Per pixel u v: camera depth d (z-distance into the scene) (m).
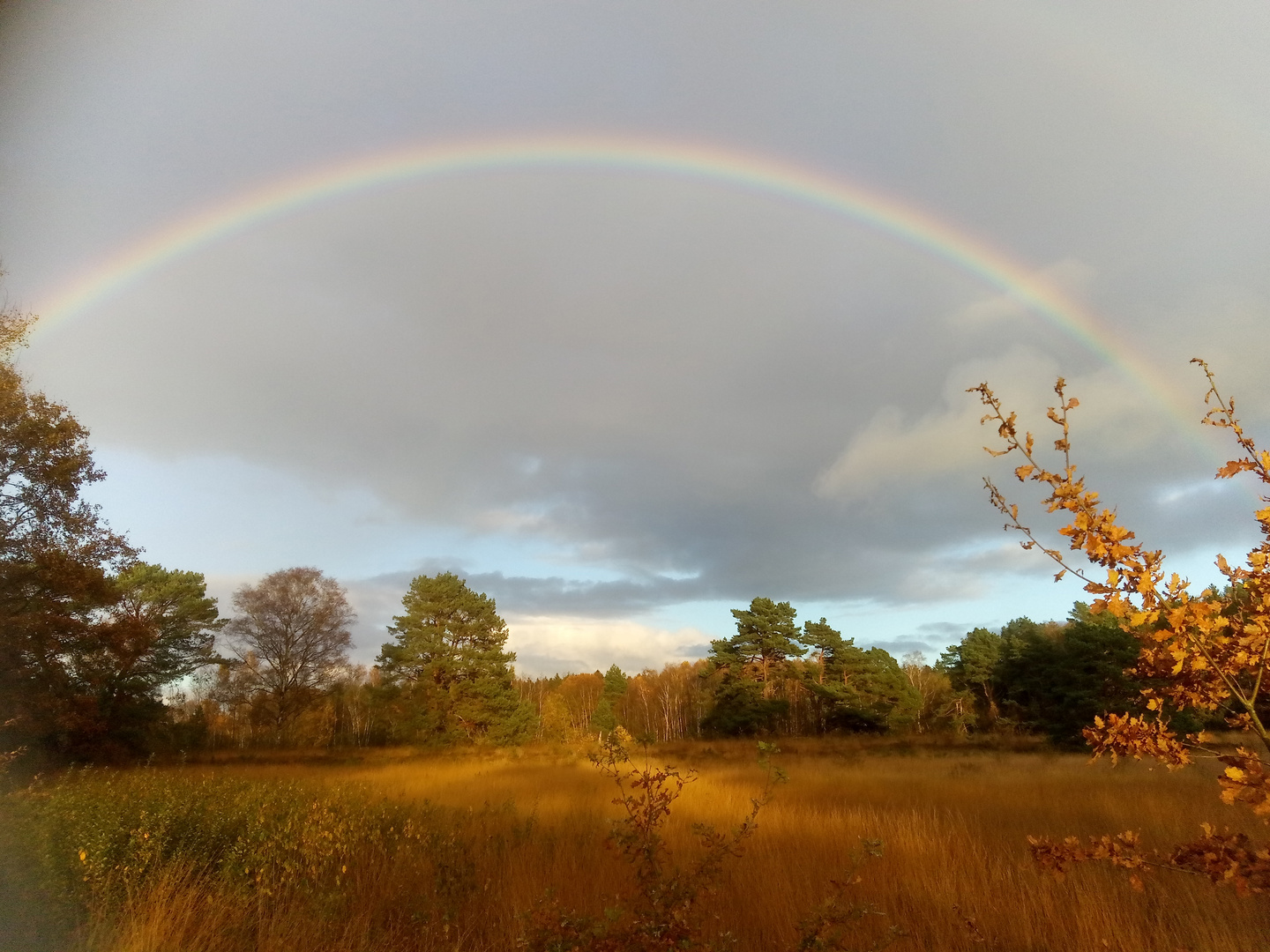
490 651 43.06
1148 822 8.70
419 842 7.34
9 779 9.85
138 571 38.62
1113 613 2.35
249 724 48.72
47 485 22.38
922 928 5.36
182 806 7.70
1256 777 2.15
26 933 4.84
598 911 5.41
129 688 26.80
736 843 4.29
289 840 6.76
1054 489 2.54
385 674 44.53
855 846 7.19
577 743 30.97
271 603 47.50
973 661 48.53
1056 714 31.14
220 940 4.90
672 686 78.38
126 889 5.46
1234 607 2.40
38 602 21.70
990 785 13.62
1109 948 4.75
